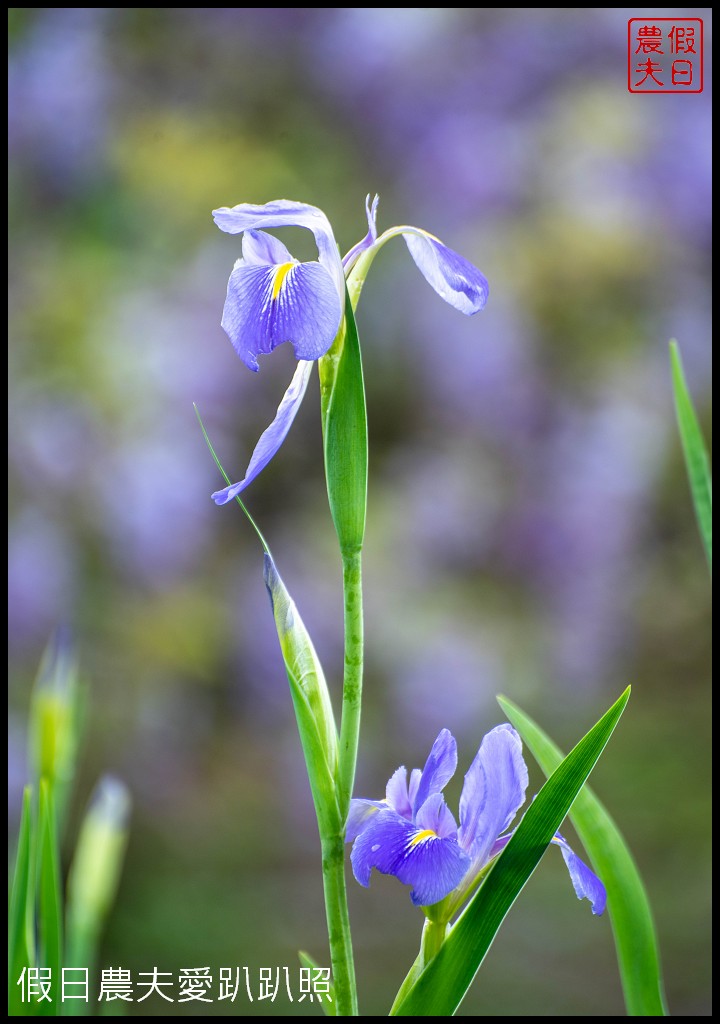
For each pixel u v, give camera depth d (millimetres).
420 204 3975
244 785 3611
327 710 1067
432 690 3668
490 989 2703
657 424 3930
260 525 3893
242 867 3342
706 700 3951
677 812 3459
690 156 3904
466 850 1068
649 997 1132
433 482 3854
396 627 3697
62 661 1269
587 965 2824
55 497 3488
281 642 1065
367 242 1079
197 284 3816
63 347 3594
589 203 3816
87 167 3871
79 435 3506
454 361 3887
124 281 3785
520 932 2990
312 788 1063
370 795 3621
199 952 2920
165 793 3521
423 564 3842
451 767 1068
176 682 3613
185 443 3664
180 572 3658
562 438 3904
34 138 3844
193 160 3920
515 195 3893
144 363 3594
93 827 1264
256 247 1087
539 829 1058
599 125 3850
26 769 3158
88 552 3525
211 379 3736
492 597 3877
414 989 1057
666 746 3795
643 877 3199
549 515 3873
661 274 3871
